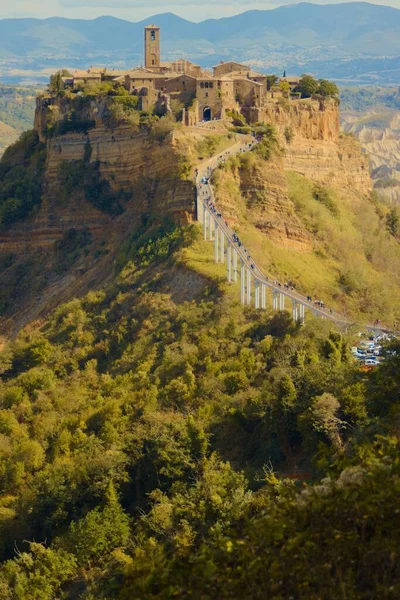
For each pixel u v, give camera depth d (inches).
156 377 6801.2
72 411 6752.0
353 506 2689.5
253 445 5265.8
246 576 2625.5
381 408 4783.5
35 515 5201.8
